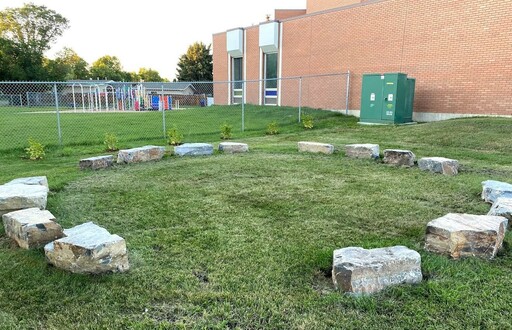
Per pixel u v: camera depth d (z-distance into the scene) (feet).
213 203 13.37
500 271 8.04
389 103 37.55
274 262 8.68
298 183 16.24
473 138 26.45
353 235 10.33
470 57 36.01
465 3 35.81
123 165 20.71
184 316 6.66
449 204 13.16
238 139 32.53
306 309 6.84
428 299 7.02
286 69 59.47
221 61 73.61
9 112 72.90
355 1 58.44
